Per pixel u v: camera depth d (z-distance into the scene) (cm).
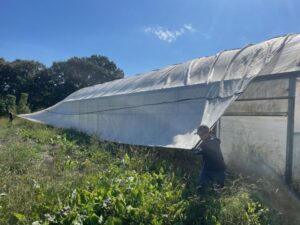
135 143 1008
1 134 1314
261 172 742
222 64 935
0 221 428
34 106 4419
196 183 613
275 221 489
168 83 1090
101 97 1464
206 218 469
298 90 726
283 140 740
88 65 4684
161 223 451
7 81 4547
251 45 927
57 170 712
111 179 577
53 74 4556
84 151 987
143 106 1146
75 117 1688
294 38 799
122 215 454
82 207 460
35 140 1213
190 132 845
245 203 498
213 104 814
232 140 878
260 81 780
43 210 464
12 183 580
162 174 652
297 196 601
